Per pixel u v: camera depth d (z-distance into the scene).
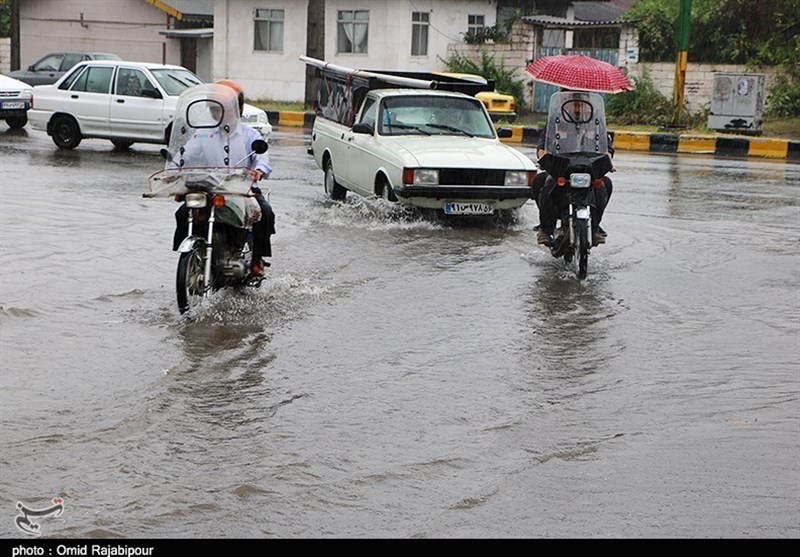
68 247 11.34
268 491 5.33
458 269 10.88
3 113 24.45
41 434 6.00
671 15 33.66
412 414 6.52
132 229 12.53
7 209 13.70
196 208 8.69
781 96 31.44
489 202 13.55
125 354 7.58
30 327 8.23
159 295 9.36
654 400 6.93
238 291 9.57
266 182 17.44
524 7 38.06
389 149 13.81
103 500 5.18
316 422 6.34
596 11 47.03
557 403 6.82
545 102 34.31
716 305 9.63
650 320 9.04
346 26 35.75
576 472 5.68
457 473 5.63
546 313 9.18
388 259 11.26
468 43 35.50
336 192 15.76
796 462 5.88
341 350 7.86
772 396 7.04
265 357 7.62
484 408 6.68
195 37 40.12
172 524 4.95
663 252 12.16
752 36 32.62
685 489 5.48
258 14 37.00
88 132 21.22
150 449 5.84
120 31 41.50
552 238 11.26
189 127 8.98
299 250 11.58
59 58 33.88
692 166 22.00
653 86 32.03
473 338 8.30
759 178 19.81
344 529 4.95
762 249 12.48
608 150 11.31
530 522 5.06
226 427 6.21
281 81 37.03
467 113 14.97
